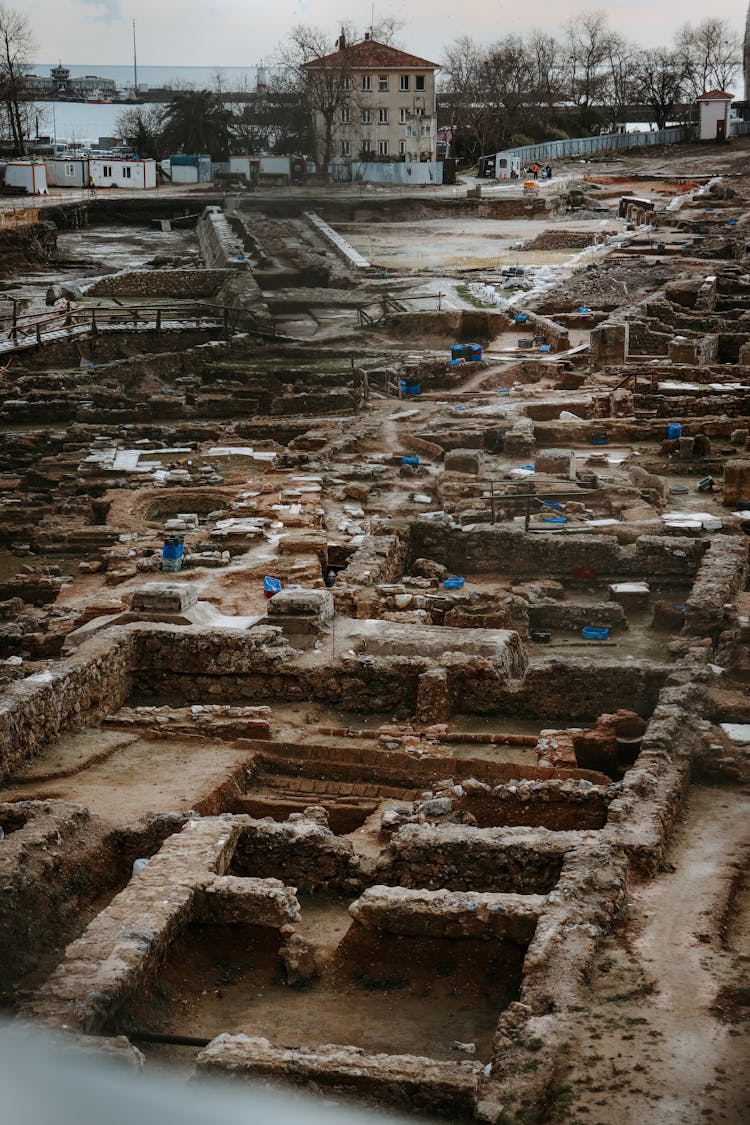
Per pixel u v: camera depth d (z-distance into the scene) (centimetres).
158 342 7350
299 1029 1568
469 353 6378
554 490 4094
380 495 4228
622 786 2048
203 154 15425
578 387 5784
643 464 4525
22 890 1756
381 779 2336
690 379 5722
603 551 3488
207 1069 1344
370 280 8838
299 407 6003
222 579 3256
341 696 2589
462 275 8931
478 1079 1344
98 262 10456
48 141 16950
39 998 1460
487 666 2556
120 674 2605
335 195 12544
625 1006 1487
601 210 12131
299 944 1683
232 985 1669
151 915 1642
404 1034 1558
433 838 1864
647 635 3183
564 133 16950
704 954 1599
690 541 3469
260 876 1914
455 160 14350
